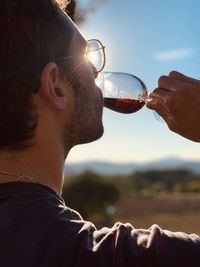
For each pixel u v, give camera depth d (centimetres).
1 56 117
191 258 105
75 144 132
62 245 105
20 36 118
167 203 2314
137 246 105
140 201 2400
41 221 108
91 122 133
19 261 103
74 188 1755
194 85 159
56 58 124
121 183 2283
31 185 115
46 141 121
